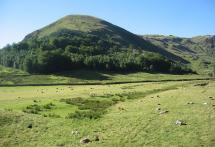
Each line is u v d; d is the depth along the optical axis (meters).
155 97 62.25
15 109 52.00
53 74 176.12
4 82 147.50
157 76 184.12
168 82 120.88
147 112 44.75
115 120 40.94
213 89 72.81
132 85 107.19
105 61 198.25
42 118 42.94
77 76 169.75
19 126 38.31
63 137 34.47
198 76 193.75
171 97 59.41
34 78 160.38
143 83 119.44
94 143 31.75
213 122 36.66
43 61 184.00
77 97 71.31
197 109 44.53
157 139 31.92
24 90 92.25
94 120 42.00
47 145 31.95
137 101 59.19
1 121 39.41
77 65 193.38
